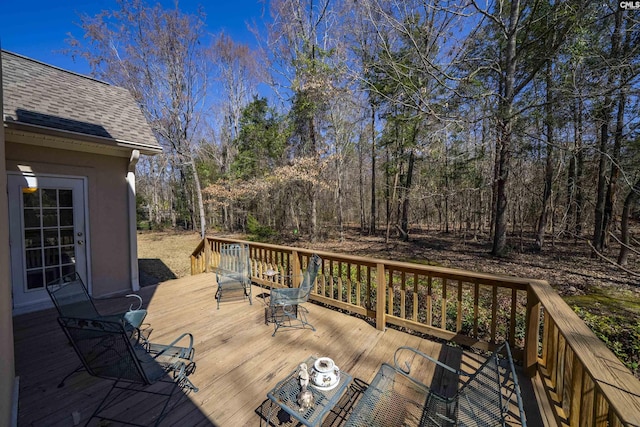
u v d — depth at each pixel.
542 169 9.38
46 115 3.98
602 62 4.14
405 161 11.84
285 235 14.37
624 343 3.63
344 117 12.50
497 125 5.87
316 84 10.28
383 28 7.90
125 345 1.74
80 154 4.34
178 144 14.50
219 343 2.85
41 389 2.15
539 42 6.25
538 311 2.25
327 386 1.74
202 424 1.81
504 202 9.03
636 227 8.82
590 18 4.53
